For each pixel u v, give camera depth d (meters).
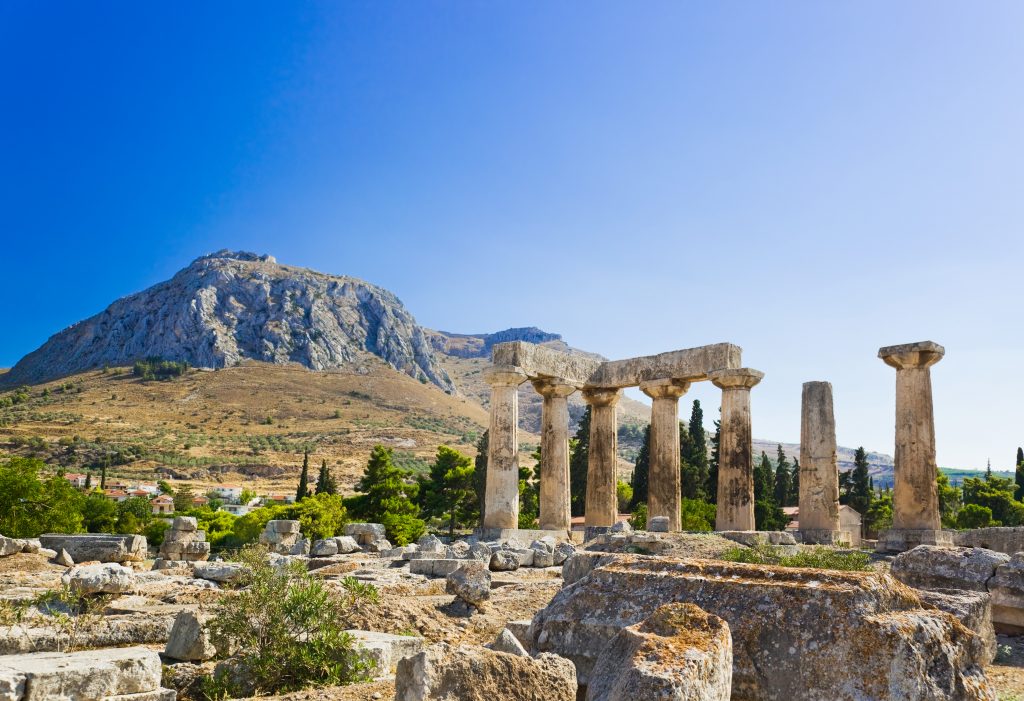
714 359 31.50
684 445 73.50
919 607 7.53
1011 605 14.14
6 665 8.33
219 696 9.48
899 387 28.23
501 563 23.05
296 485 190.00
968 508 65.06
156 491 160.62
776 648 6.96
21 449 197.00
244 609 10.48
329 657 10.11
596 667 6.71
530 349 32.19
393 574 20.45
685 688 5.71
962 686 6.75
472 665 7.41
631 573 8.58
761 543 24.52
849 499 75.00
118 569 16.75
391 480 72.31
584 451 69.50
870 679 6.49
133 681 8.74
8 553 23.25
